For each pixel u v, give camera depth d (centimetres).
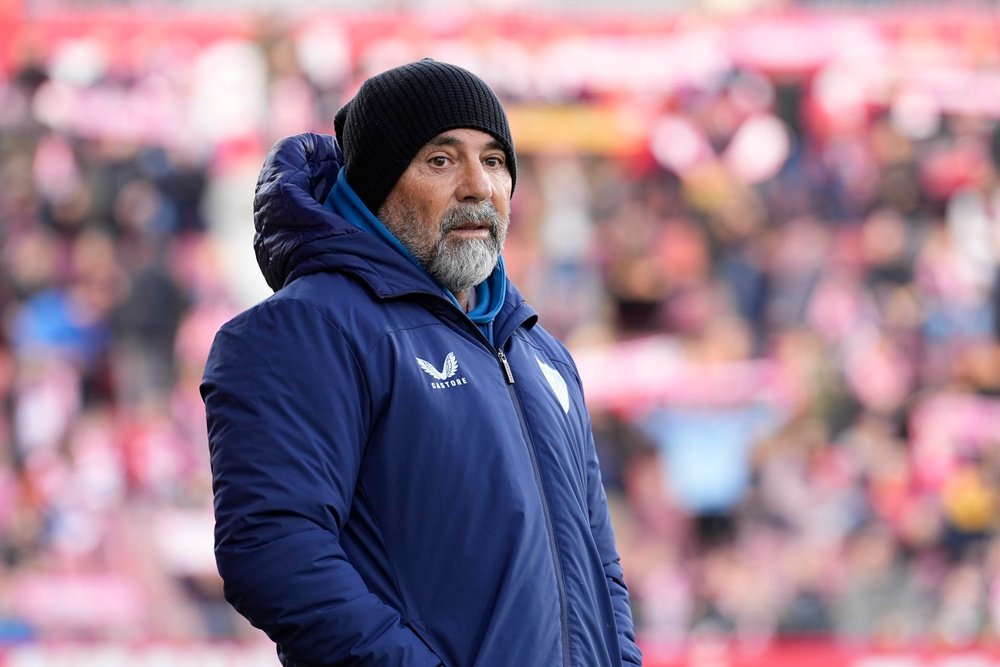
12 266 3634
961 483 3566
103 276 3653
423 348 627
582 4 3872
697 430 3631
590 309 3728
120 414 3575
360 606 570
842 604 3441
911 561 3503
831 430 3619
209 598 3425
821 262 3747
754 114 3828
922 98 3856
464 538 598
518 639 588
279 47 3812
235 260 3719
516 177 683
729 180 3797
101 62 3781
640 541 3550
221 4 3825
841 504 3553
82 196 3694
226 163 3762
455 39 3853
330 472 590
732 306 3722
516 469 617
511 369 660
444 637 589
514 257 3756
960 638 3391
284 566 568
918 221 3775
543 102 3834
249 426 593
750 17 3872
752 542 3541
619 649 646
